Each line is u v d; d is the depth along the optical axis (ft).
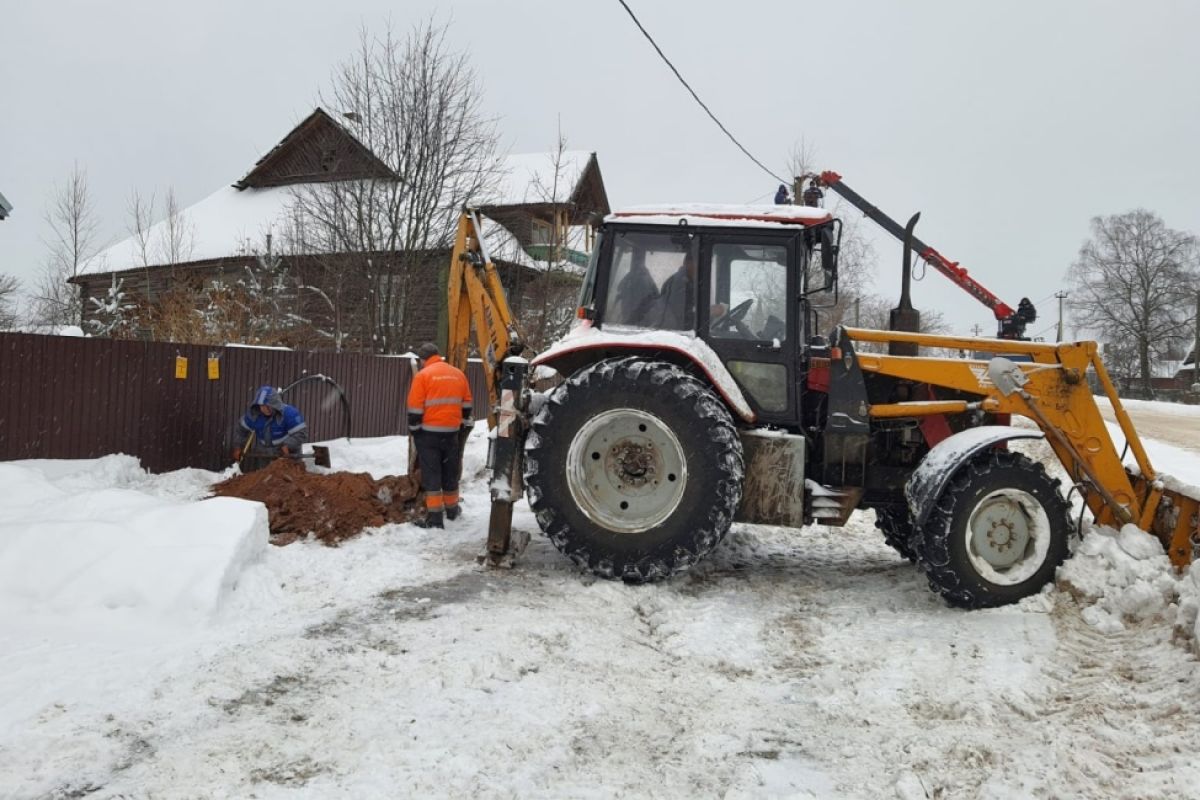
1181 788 8.34
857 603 16.25
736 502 16.65
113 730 9.59
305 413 34.19
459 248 23.66
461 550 19.38
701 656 13.10
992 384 17.52
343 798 8.31
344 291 60.39
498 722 10.18
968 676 11.97
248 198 89.92
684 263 18.35
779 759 9.63
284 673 11.52
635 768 9.30
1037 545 15.67
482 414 51.47
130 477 25.02
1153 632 13.19
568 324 65.16
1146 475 16.42
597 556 16.84
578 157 87.35
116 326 55.98
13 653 11.68
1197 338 155.53
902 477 18.16
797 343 17.99
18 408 23.39
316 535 19.66
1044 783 8.67
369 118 57.31
